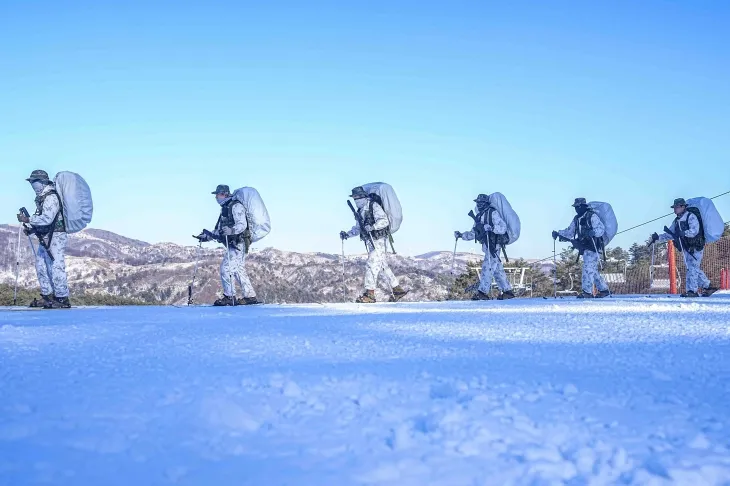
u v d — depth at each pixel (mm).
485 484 2375
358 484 2369
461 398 3650
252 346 6223
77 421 3213
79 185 14469
